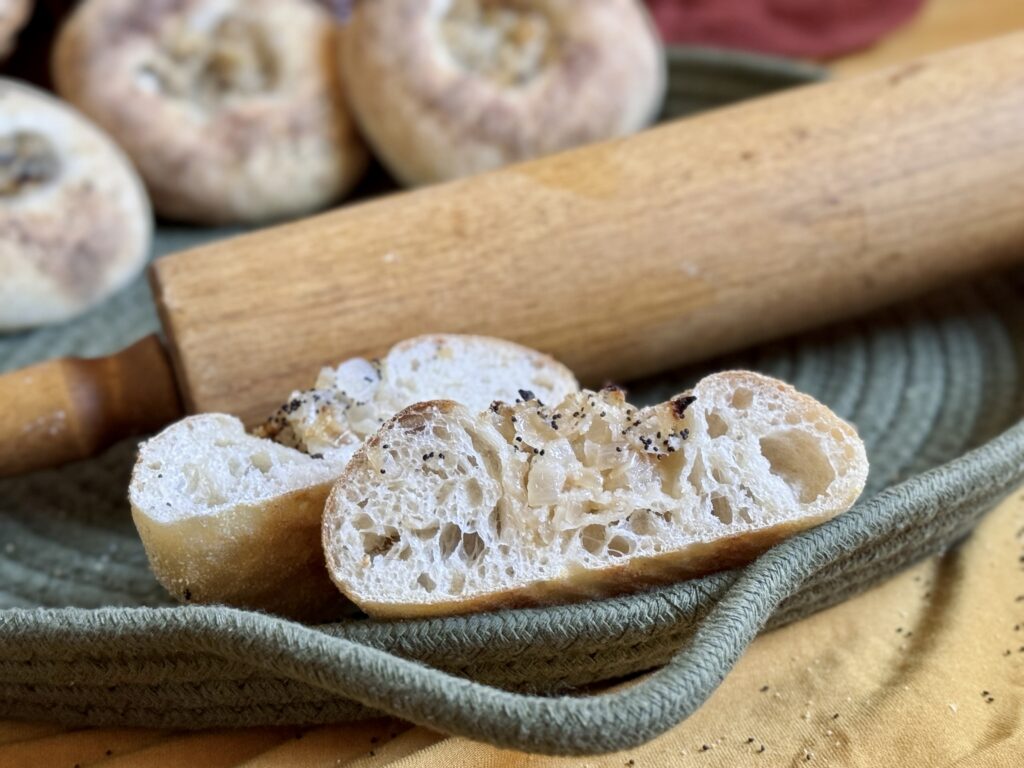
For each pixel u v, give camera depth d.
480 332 0.29
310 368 0.28
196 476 0.22
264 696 0.21
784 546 0.20
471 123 0.38
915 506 0.22
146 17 0.41
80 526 0.29
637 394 0.32
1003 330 0.33
